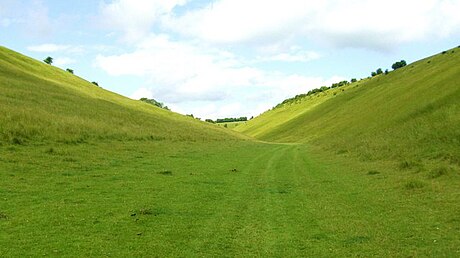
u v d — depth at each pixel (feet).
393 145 118.42
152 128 193.26
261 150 168.45
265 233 45.44
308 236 44.37
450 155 88.28
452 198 58.49
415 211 53.16
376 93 360.69
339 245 41.39
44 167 83.51
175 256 38.45
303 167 104.27
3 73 240.73
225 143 198.59
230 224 48.80
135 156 112.06
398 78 394.32
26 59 344.90
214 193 67.00
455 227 45.65
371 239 42.96
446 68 254.88
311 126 387.75
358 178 82.53
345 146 150.51
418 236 43.29
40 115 135.74
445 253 38.34
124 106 266.36
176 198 62.49
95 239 42.52
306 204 59.41
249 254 39.11
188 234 44.88
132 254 38.68
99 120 172.55
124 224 48.08
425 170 81.30
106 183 73.00
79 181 73.61
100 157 103.04
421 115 154.81
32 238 42.29
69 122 138.72
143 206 56.70
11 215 50.26
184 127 238.07
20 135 108.99
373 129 186.91
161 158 112.88
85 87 336.49
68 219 49.29
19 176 73.87
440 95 170.40
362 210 55.16
